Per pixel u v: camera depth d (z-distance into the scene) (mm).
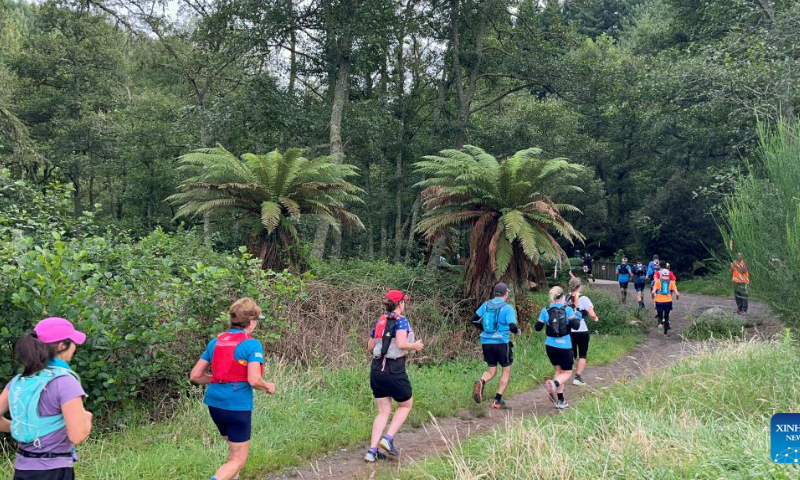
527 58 21750
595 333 12938
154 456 4812
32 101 28719
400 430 6238
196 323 6402
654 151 34844
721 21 19719
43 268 5277
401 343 5293
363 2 18359
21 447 3016
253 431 5543
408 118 24984
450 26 22484
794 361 6488
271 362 7414
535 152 11156
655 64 18516
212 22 18984
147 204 27500
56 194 9562
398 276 11352
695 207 27859
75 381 3090
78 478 4426
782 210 6746
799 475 3840
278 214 10164
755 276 6934
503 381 7070
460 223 11297
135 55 21969
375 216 25656
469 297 10984
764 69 13914
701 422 5285
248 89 18812
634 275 16578
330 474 4949
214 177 10844
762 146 7281
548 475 4199
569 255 38562
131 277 6449
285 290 7930
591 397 7051
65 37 30219
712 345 9328
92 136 28828
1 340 5020
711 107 15719
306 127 19469
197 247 10820
